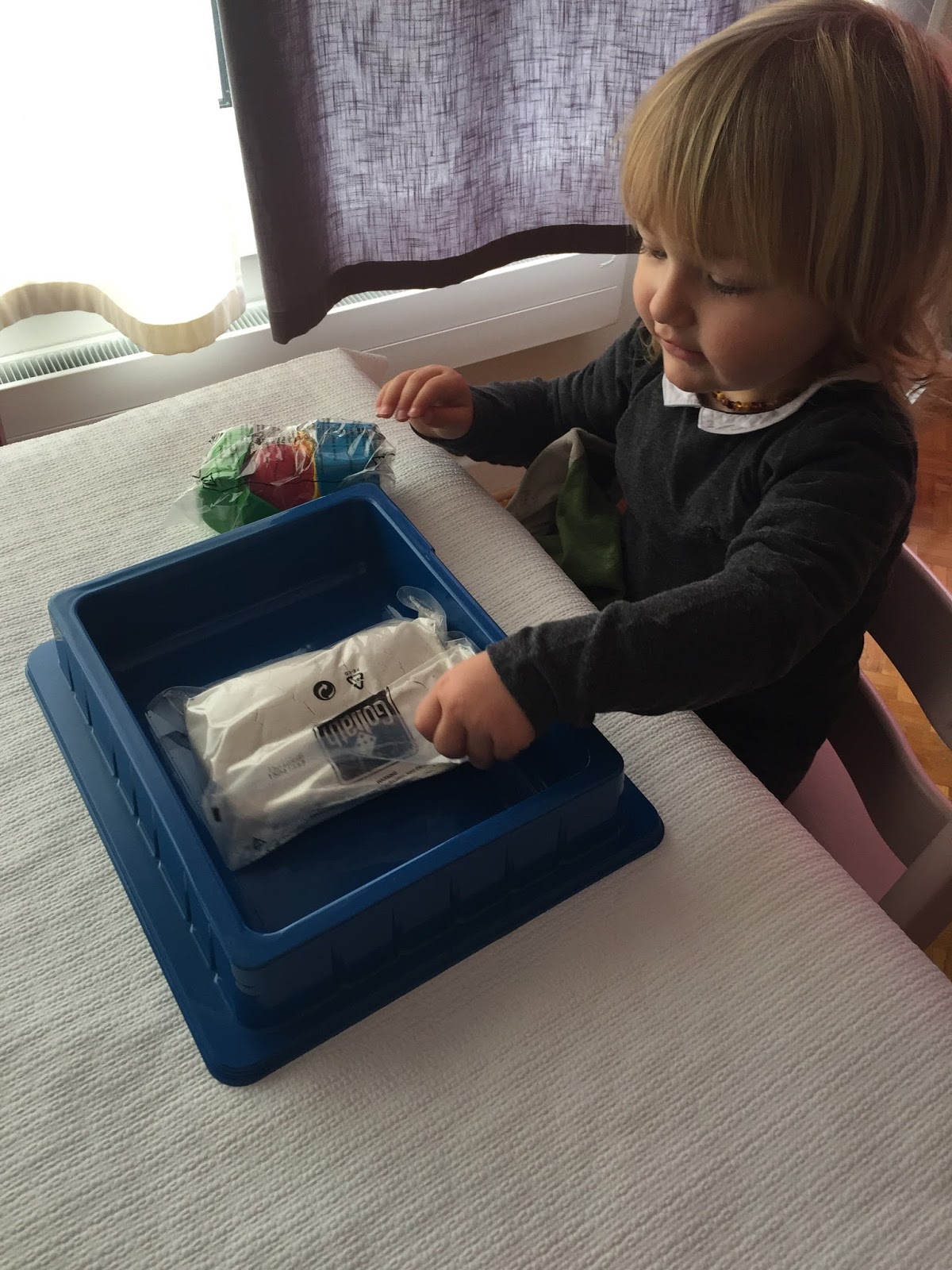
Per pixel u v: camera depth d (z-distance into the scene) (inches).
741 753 31.3
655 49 40.1
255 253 46.4
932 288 22.3
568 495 32.3
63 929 19.8
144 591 24.2
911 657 28.3
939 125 20.4
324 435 28.1
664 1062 18.1
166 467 29.2
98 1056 18.0
